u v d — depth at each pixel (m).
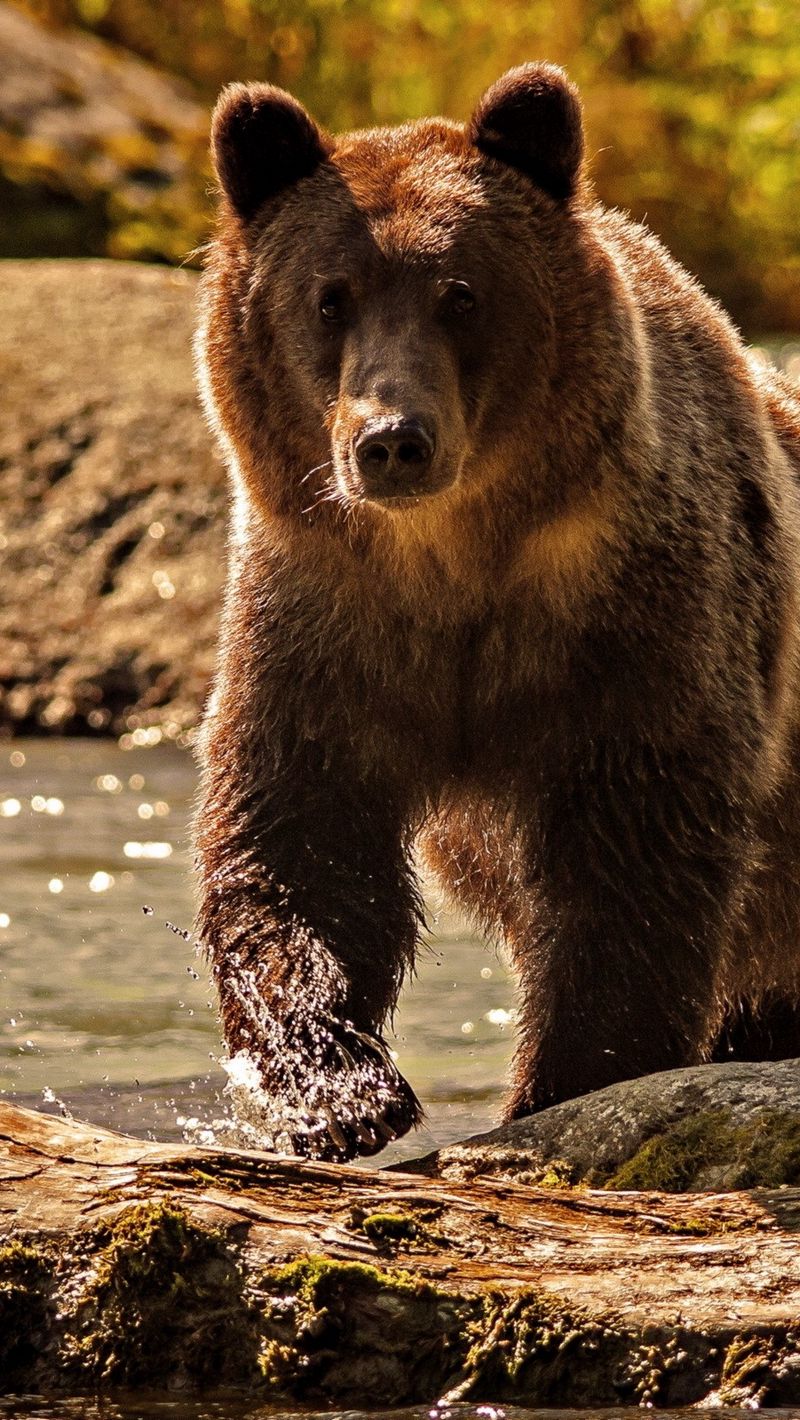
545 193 10.30
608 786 10.18
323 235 10.11
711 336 11.37
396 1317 7.78
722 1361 7.57
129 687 22.45
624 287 10.39
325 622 10.39
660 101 35.81
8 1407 7.58
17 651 22.73
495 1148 9.21
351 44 35.06
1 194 32.88
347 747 10.48
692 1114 8.95
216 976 10.24
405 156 10.41
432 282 9.86
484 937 12.02
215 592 23.09
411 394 9.47
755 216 36.50
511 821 10.72
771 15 35.75
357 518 10.11
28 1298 7.93
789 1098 8.91
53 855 17.11
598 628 10.12
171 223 33.47
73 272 27.62
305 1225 8.04
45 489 24.22
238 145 10.52
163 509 23.91
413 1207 8.17
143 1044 12.38
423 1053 12.70
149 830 18.11
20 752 21.47
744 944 11.97
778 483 11.47
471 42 34.97
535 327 9.98
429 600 10.27
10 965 13.98
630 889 10.18
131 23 38.25
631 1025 10.14
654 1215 8.19
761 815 11.20
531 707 10.33
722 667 10.36
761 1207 8.17
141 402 25.08
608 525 10.05
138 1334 7.85
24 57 35.41
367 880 10.54
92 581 23.38
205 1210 8.02
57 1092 11.40
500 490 10.05
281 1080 9.83
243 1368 7.80
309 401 10.17
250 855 10.34
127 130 34.97
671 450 10.47
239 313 10.50
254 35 36.44
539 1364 7.66
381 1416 7.45
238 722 10.55
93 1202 8.09
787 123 35.75
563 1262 7.93
